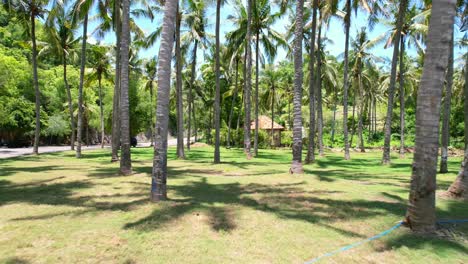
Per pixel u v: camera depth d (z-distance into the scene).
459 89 33.88
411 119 48.50
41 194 8.14
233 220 5.95
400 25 17.36
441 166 14.45
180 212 6.33
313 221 5.96
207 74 43.09
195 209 6.58
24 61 33.91
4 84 25.05
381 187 9.55
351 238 5.16
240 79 39.81
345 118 21.58
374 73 33.69
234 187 9.46
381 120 55.41
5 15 34.25
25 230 5.23
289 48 24.09
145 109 36.19
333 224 5.81
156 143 7.34
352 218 6.17
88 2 17.19
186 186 9.55
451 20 5.29
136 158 20.56
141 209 6.55
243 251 4.59
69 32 23.91
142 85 38.31
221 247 4.71
